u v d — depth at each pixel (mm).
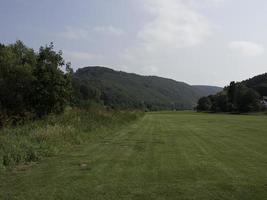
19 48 33906
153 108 171000
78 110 32531
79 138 20812
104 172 11953
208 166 13164
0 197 8836
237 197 8867
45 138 17547
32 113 30156
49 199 8688
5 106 30453
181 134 28703
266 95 167125
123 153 16625
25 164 13328
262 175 11508
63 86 32000
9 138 15719
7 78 31062
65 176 11273
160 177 11164
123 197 8867
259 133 30109
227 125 43219
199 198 8781
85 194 9141
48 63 31812
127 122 43906
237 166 13188
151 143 21281
